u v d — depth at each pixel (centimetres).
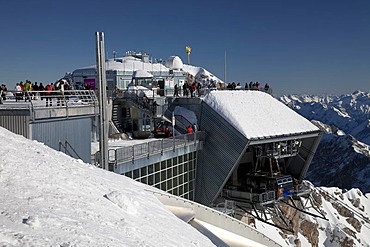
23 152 1066
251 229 1802
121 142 3225
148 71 5788
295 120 3897
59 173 1003
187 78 6650
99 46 2161
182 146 3231
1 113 1833
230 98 3766
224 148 3428
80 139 2131
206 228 1512
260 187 3738
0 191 777
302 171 4138
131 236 766
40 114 1872
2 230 595
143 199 1220
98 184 1109
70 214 758
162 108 3997
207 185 3522
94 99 2238
